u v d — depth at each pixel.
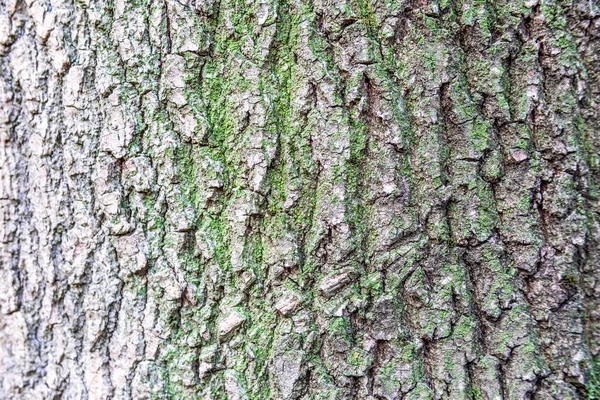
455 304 0.57
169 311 0.58
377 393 0.57
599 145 0.58
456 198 0.57
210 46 0.58
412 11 0.58
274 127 0.58
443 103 0.58
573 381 0.56
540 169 0.57
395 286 0.57
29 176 0.61
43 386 0.61
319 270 0.58
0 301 0.62
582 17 0.58
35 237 0.61
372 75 0.57
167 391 0.58
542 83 0.58
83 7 0.59
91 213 0.59
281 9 0.58
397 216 0.57
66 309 0.61
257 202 0.58
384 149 0.57
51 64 0.60
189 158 0.59
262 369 0.58
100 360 0.60
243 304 0.58
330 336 0.57
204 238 0.58
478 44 0.58
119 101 0.59
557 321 0.57
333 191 0.57
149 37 0.58
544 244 0.57
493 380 0.57
